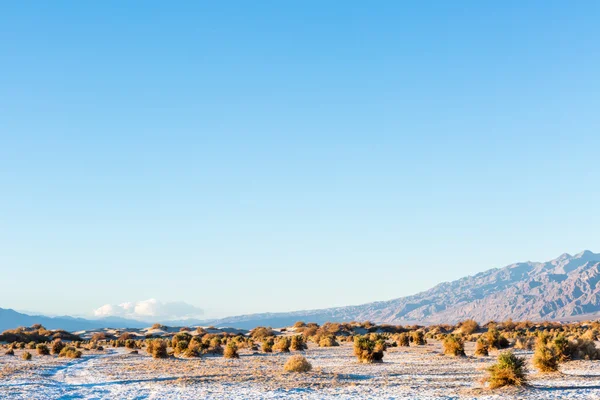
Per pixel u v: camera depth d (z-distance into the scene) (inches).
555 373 1214.3
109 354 2733.8
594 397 893.2
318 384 1167.6
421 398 941.2
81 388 1211.2
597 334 3284.9
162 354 2170.3
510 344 2389.3
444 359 1847.9
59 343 2847.0
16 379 1392.7
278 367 1622.8
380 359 1808.6
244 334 6141.7
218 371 1509.6
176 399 1006.4
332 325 5689.0
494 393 955.3
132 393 1105.4
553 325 6117.1
